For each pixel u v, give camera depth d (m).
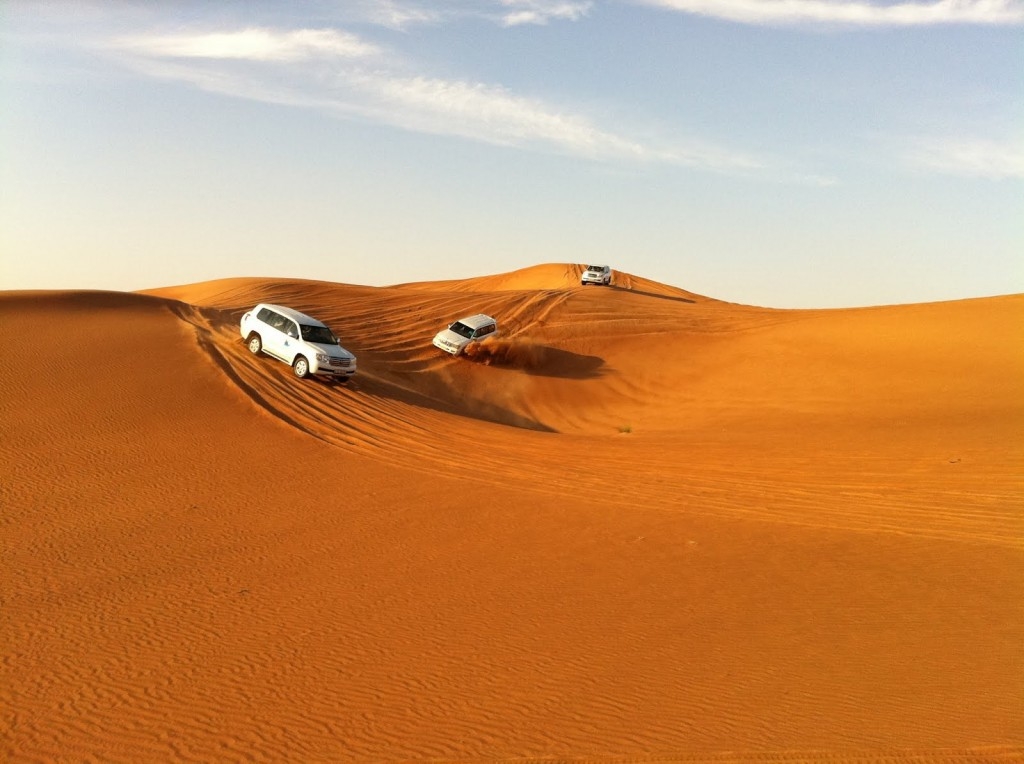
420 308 54.06
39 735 6.94
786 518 15.40
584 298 59.12
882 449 21.52
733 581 11.56
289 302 52.03
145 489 16.28
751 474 19.70
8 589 10.79
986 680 8.02
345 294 57.44
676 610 10.30
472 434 25.83
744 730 6.92
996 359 34.66
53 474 16.83
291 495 16.48
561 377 43.66
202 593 10.83
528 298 57.59
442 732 6.95
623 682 8.02
